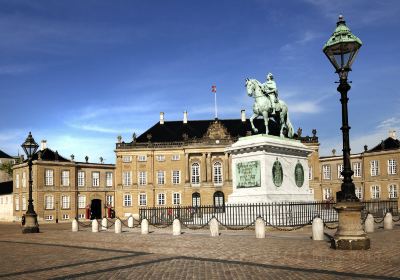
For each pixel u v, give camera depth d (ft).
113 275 34.58
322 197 272.72
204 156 263.90
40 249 55.62
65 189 252.21
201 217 89.25
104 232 85.25
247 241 55.26
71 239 69.72
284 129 83.51
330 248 45.80
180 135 277.85
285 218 72.95
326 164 273.95
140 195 266.98
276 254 42.75
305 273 33.06
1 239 74.84
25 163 248.52
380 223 91.81
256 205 70.38
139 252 48.32
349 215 44.88
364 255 40.73
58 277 34.42
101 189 268.21
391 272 32.86
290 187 79.20
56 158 251.19
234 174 80.07
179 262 40.09
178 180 266.77
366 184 253.85
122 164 269.44
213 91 273.54
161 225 93.71
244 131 277.03
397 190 239.09
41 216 240.73
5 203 271.49
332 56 47.32
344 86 46.75
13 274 36.45
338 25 47.65
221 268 36.29
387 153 244.63
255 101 80.79
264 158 75.51
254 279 31.45
